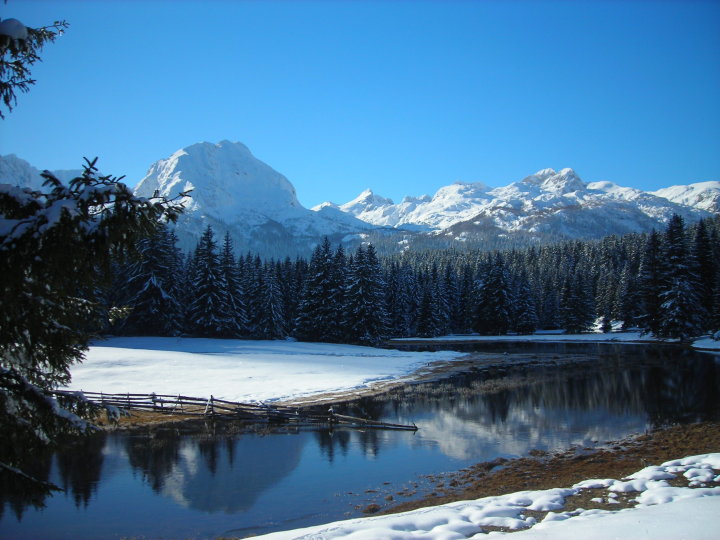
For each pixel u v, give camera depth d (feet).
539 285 342.23
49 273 18.69
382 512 41.32
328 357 153.79
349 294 202.08
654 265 204.13
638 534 25.36
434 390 102.58
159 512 42.57
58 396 22.36
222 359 135.03
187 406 86.02
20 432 20.85
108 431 70.90
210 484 49.29
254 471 53.21
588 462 51.34
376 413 81.76
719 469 39.86
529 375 121.08
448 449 60.03
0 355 21.01
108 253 19.25
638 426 66.39
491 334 283.59
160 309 178.40
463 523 31.30
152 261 178.19
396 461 55.93
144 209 18.95
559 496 36.55
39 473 52.90
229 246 205.87
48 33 21.68
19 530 39.27
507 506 34.91
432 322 280.51
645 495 34.55
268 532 38.45
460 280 335.67
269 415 77.41
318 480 50.14
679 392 89.81
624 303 275.18
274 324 215.10
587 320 280.92
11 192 18.61
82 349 22.45
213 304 190.70
